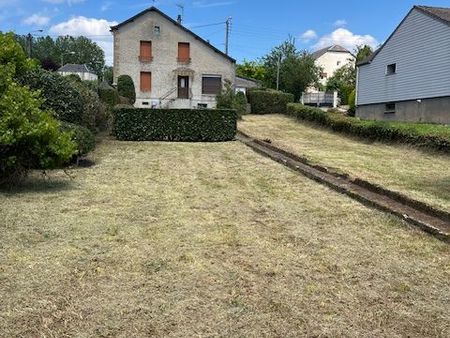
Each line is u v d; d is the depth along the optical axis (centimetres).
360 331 298
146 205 633
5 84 701
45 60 6391
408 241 484
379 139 1542
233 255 433
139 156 1183
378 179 855
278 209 623
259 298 342
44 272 380
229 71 3431
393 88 2425
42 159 689
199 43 3400
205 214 589
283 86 4688
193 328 296
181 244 462
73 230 501
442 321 313
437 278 388
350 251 452
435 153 1259
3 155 671
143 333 289
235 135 1656
